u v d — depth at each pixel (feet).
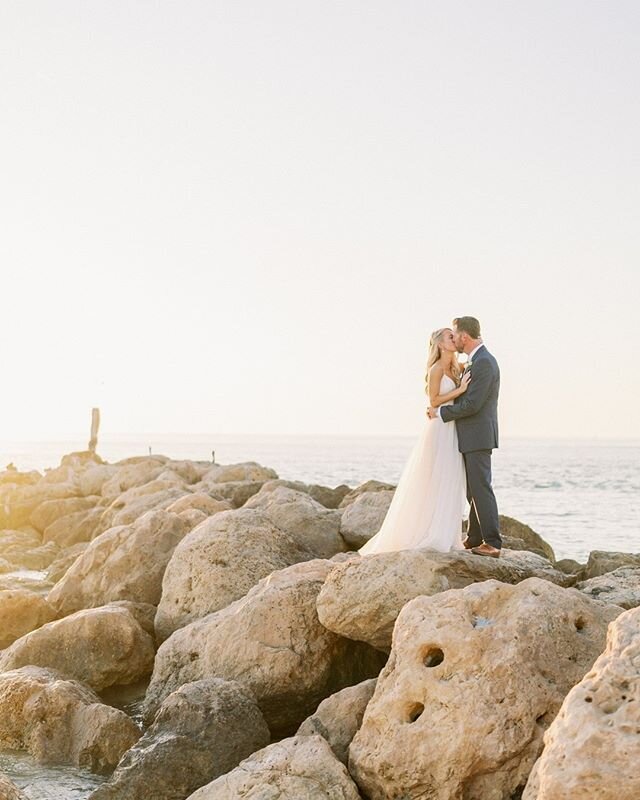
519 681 24.07
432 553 31.50
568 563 47.70
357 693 27.66
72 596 46.73
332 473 281.13
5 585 59.82
